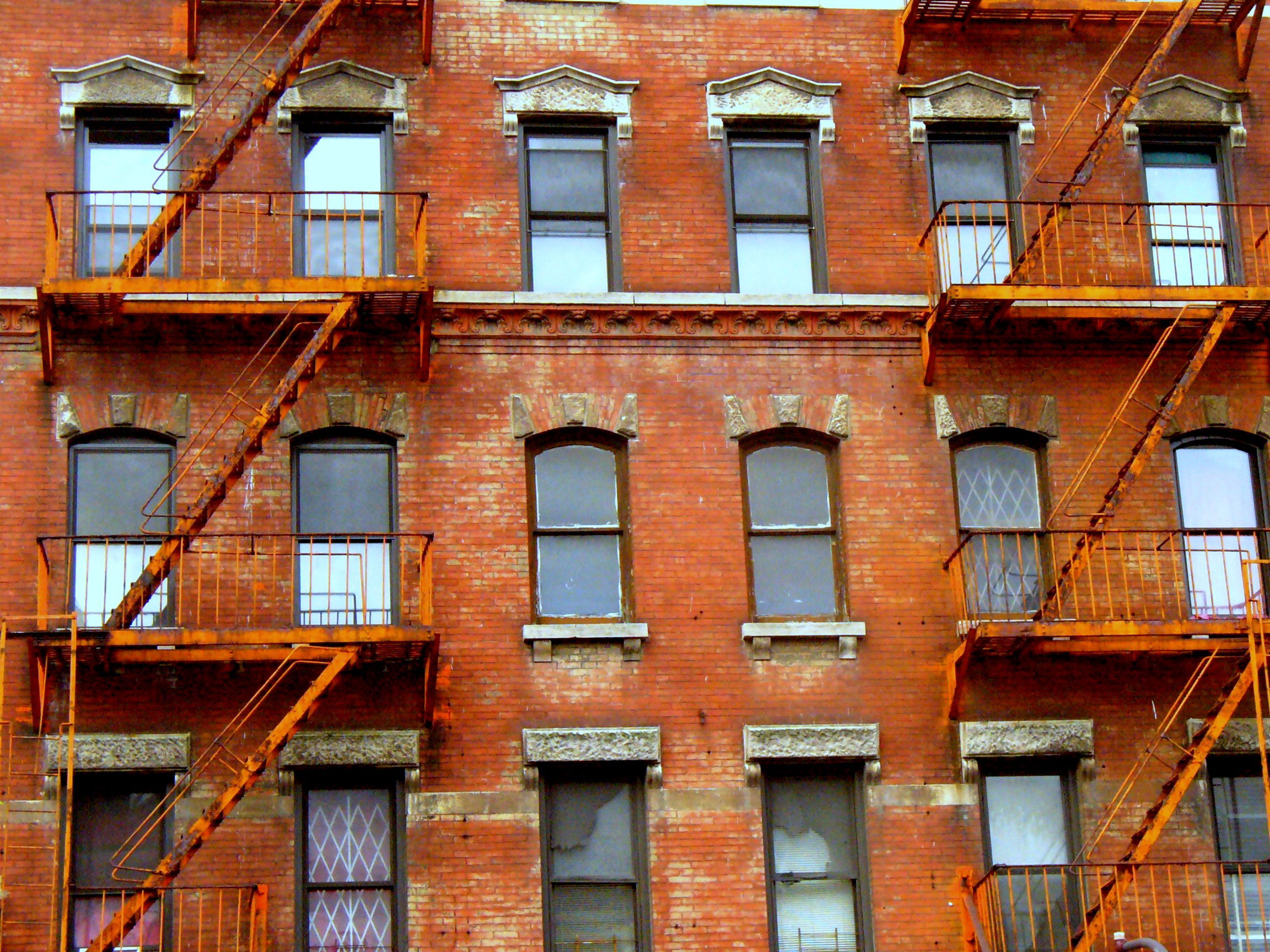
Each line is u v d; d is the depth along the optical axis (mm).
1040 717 22844
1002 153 25234
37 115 23672
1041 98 25266
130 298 22625
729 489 23266
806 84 24828
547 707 22297
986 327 23766
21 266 23078
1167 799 21562
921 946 22062
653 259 24031
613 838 22281
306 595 22531
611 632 22453
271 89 22922
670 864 22031
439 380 23219
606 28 24875
